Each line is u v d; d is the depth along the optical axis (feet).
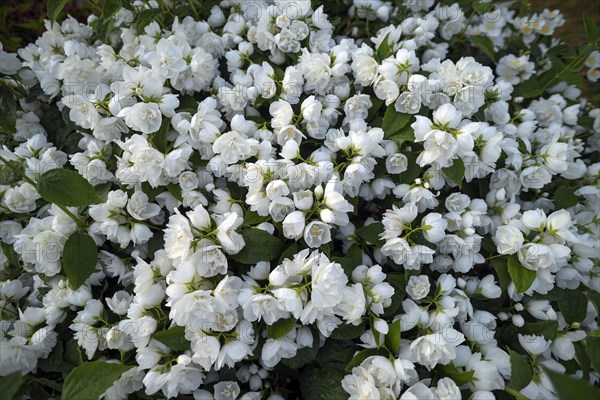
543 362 1.35
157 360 1.27
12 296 1.46
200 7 2.02
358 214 1.65
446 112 1.40
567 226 1.36
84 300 1.37
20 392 1.30
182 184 1.44
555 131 1.78
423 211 1.50
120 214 1.42
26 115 1.69
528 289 1.40
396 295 1.40
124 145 1.40
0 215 1.54
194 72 1.58
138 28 1.68
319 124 1.55
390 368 1.23
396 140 1.53
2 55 1.72
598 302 1.47
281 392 1.47
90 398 1.16
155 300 1.30
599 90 2.20
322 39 1.76
